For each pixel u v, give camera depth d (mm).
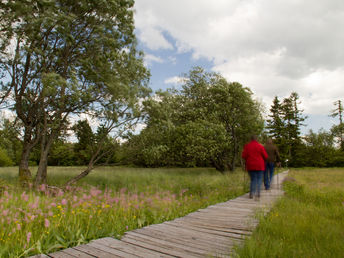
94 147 12750
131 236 3652
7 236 3186
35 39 9930
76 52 11109
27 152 10859
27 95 10219
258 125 19703
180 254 2889
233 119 20031
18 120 10961
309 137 46281
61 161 42219
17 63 9812
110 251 2990
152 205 5535
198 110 20062
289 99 47125
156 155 12312
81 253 2918
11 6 9219
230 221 4555
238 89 18922
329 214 4855
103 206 4867
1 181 7695
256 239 3109
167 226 4277
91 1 10281
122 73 11344
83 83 10938
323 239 3211
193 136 18141
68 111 10883
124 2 10883
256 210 5098
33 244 3084
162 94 12258
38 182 9938
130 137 12086
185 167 30406
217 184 10672
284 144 44312
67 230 3746
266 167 9133
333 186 9570
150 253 2930
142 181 13258
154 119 11570
